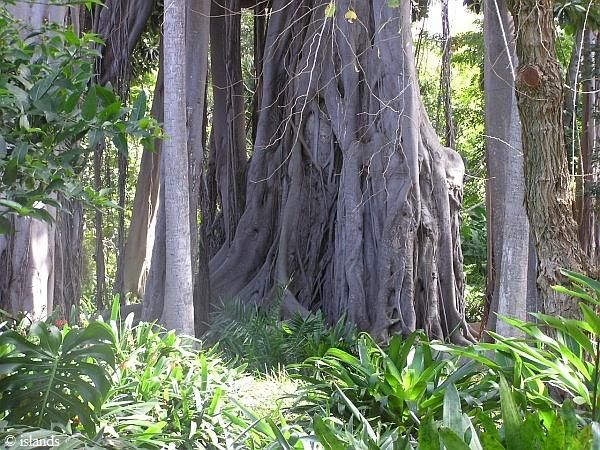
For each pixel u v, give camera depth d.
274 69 14.47
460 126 22.86
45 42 4.62
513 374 5.73
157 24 18.19
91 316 9.26
